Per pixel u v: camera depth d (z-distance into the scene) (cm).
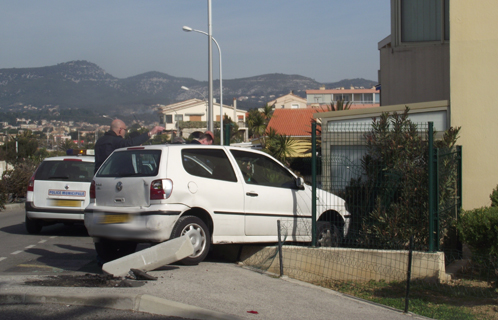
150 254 598
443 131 911
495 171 871
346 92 8681
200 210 677
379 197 763
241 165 748
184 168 669
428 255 705
